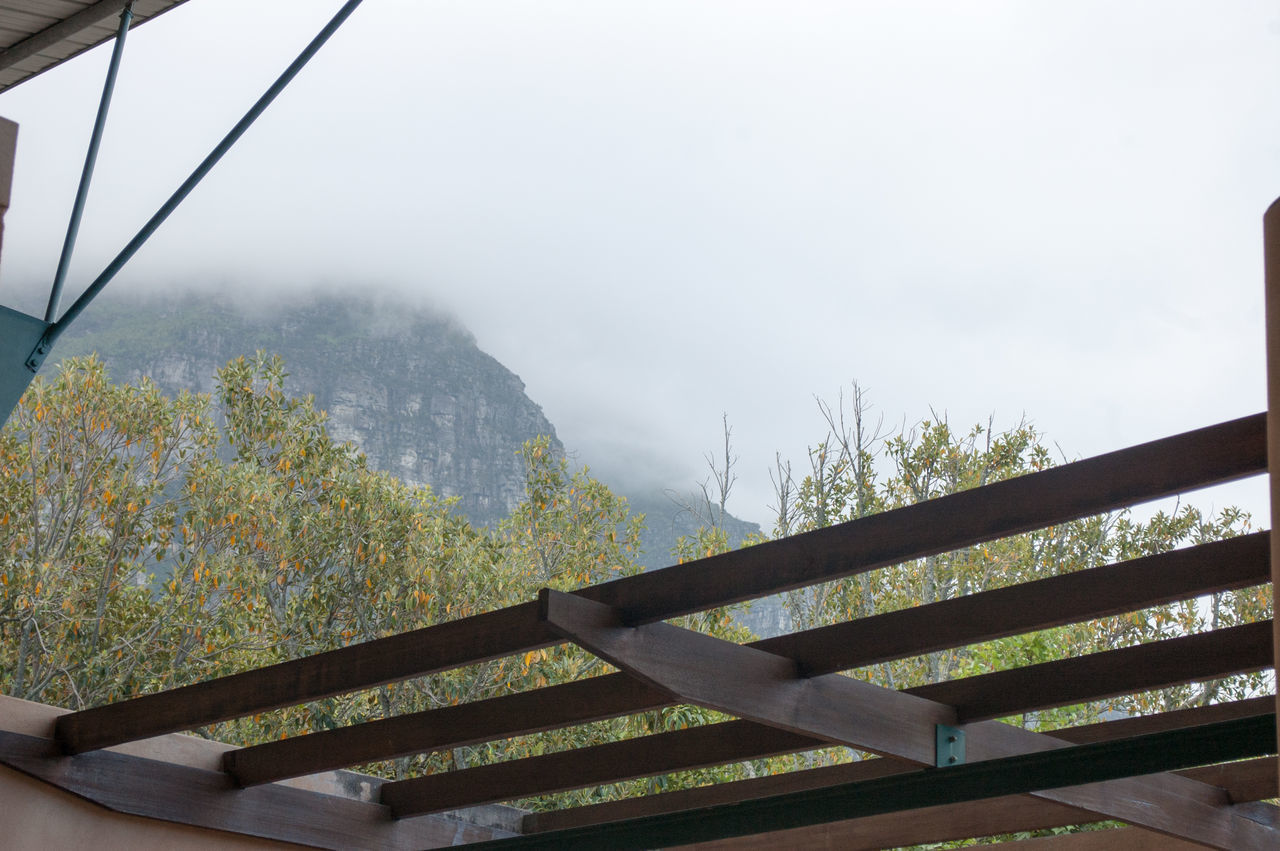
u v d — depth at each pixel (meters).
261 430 15.95
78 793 4.69
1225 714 4.50
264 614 14.95
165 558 15.29
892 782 3.93
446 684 13.82
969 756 4.23
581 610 3.33
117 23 5.59
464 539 15.80
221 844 5.19
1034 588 3.68
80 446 15.25
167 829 5.04
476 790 5.35
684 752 4.69
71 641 14.34
